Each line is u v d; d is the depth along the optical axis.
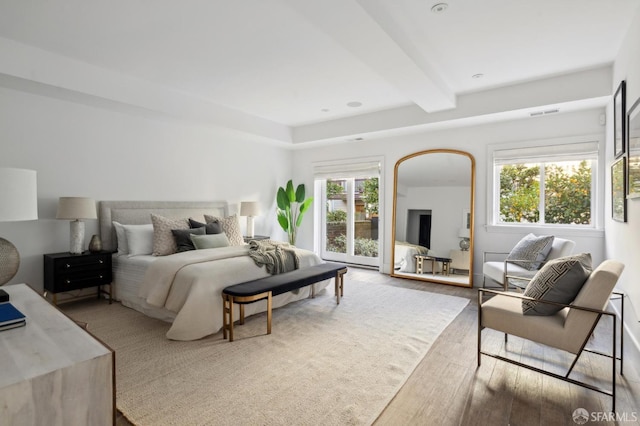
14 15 2.56
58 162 3.76
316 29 2.75
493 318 2.31
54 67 3.22
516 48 3.07
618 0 2.36
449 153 5.00
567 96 3.65
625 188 2.86
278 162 6.55
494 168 4.66
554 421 1.80
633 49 2.58
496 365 2.43
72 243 3.64
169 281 3.02
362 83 3.95
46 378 1.05
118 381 2.16
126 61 3.38
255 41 2.95
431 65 3.42
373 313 3.55
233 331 3.03
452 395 2.05
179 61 3.38
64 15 2.56
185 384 2.14
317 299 4.08
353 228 6.35
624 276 2.96
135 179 4.43
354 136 5.51
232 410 1.88
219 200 5.48
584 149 4.02
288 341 2.82
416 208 5.29
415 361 2.47
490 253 4.44
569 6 2.43
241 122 5.11
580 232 4.09
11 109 3.42
